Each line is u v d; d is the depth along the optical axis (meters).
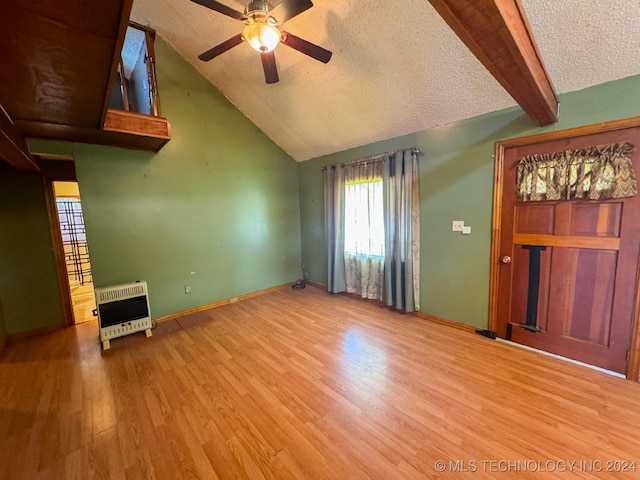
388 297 3.53
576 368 2.19
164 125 2.80
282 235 4.66
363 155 3.75
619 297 2.06
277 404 1.92
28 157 2.47
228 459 1.50
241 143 4.05
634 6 1.51
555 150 2.25
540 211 2.37
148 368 2.42
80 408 1.93
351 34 2.26
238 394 2.04
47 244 3.26
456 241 2.90
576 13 1.63
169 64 3.34
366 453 1.51
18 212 3.10
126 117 2.58
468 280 2.86
